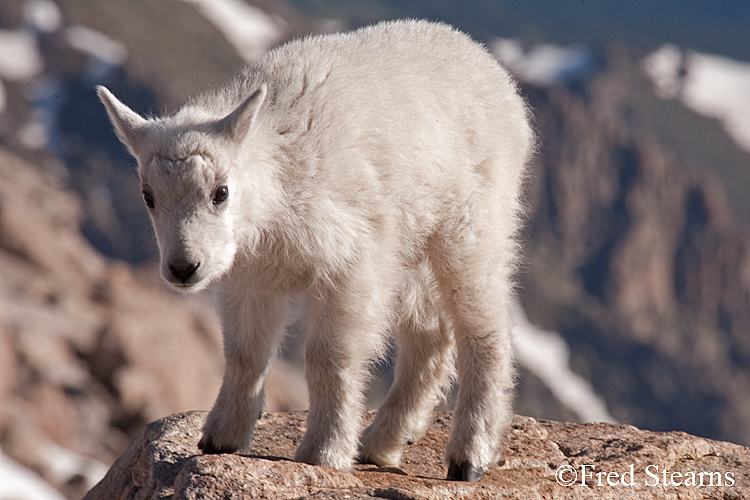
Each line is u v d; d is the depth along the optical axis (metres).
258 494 17.52
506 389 23.19
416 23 24.80
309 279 20.28
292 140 19.78
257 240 19.69
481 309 22.75
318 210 19.47
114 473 23.66
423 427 24.72
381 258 20.41
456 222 22.30
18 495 70.88
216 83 22.53
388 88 21.14
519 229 25.28
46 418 84.69
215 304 21.41
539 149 27.44
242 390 21.17
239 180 18.98
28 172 133.12
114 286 111.88
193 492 17.36
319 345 20.08
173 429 23.05
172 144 18.52
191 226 18.30
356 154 19.86
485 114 23.25
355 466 21.98
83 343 96.75
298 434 24.67
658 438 25.30
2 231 111.38
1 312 90.88
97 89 19.88
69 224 131.38
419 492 18.39
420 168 20.98
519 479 21.36
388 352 23.41
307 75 20.67
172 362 99.50
